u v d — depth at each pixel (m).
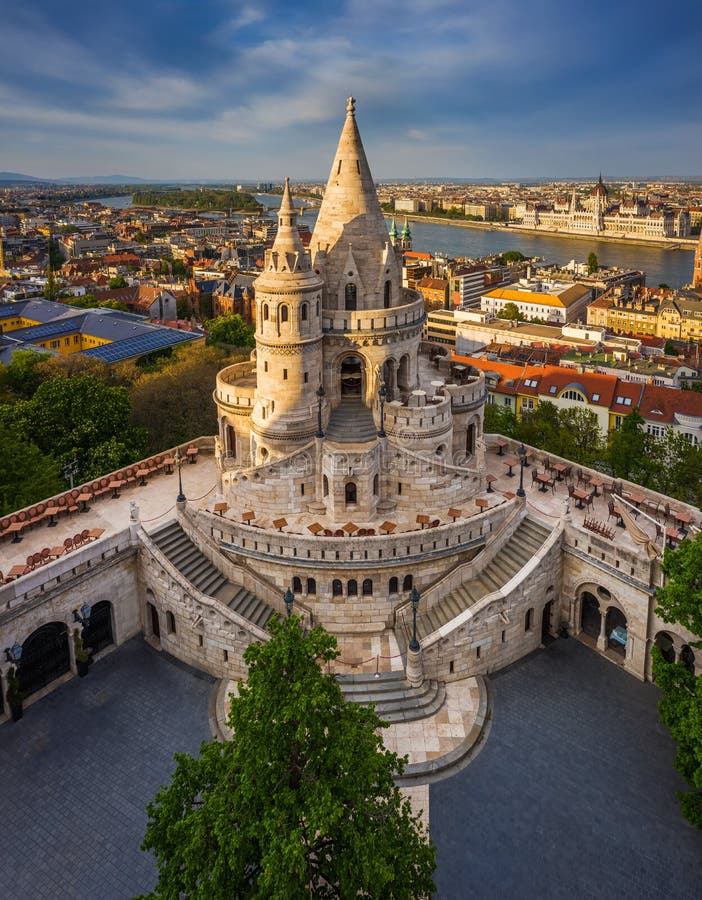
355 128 73.69
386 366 77.50
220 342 185.25
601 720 58.47
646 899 44.66
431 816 50.06
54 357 152.75
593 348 195.88
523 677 63.28
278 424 74.62
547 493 76.81
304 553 65.06
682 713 46.78
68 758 54.91
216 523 68.00
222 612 61.31
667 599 50.19
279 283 70.50
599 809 50.62
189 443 87.62
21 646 58.31
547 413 125.75
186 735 57.09
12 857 47.34
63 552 64.31
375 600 66.69
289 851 31.81
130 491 78.62
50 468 85.19
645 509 71.94
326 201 76.06
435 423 74.12
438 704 59.50
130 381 144.62
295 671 38.34
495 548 68.38
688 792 49.28
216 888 33.31
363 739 37.59
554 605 67.75
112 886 45.56
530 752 55.41
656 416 144.12
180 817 37.41
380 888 32.56
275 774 36.66
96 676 63.66
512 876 45.97
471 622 61.25
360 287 74.94
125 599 67.31
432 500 71.56
